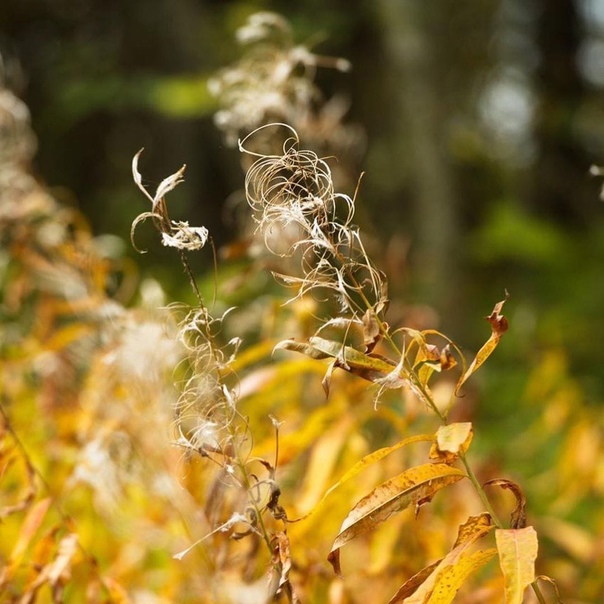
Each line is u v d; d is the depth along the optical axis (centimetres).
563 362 223
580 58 636
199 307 91
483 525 82
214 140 514
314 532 138
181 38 519
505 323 79
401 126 477
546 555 181
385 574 135
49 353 162
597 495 226
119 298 184
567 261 507
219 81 138
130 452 138
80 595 143
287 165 87
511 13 582
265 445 123
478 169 595
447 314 430
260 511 90
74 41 578
